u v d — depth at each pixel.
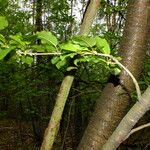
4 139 17.55
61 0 10.34
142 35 2.38
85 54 1.48
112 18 8.77
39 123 15.95
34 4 12.39
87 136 2.39
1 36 1.47
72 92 7.08
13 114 21.83
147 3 2.40
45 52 1.56
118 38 7.48
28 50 1.52
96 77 6.72
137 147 4.88
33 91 10.08
